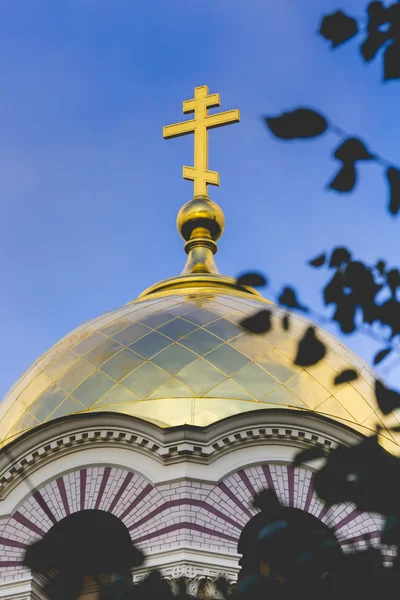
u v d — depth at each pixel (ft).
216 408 150.30
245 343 159.94
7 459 148.97
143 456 146.51
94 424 147.95
